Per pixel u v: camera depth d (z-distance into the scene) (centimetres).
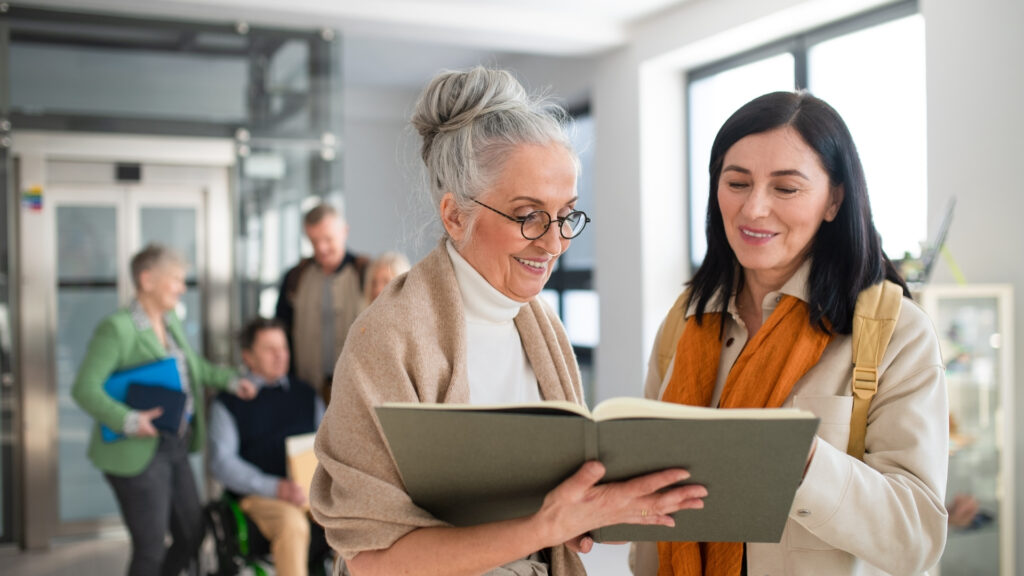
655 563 160
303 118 511
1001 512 336
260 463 380
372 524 112
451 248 130
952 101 378
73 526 485
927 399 132
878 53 458
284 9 487
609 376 640
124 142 479
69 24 470
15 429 472
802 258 146
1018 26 348
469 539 108
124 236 482
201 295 492
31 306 470
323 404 405
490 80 125
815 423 98
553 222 121
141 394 369
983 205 365
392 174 898
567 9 561
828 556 135
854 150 139
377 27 532
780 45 523
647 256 600
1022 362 348
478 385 131
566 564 128
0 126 459
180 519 380
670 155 605
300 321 453
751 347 144
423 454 108
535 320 138
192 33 491
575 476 102
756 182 137
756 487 105
